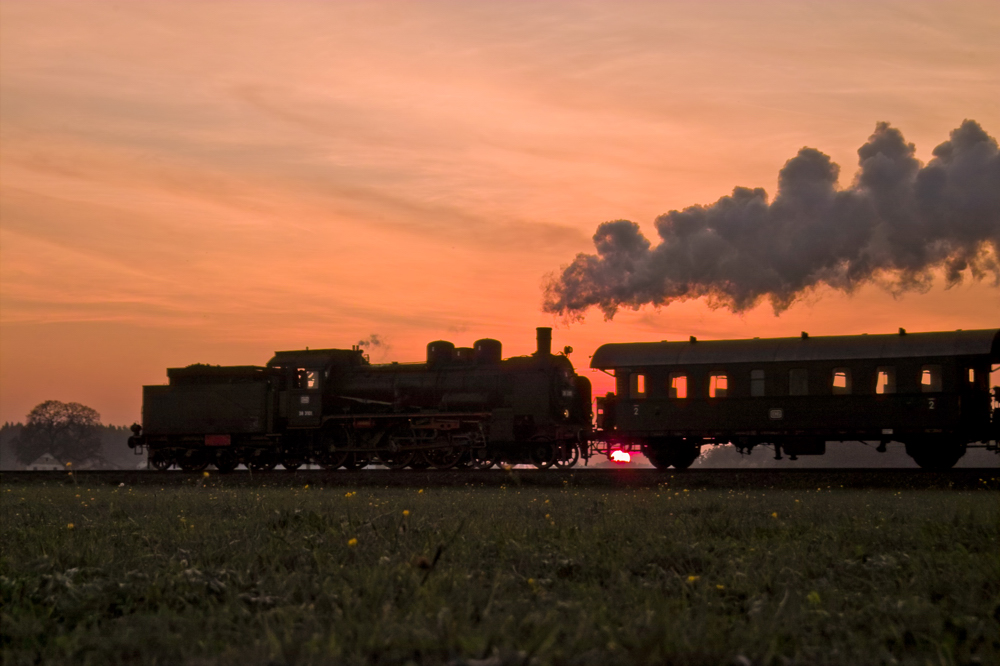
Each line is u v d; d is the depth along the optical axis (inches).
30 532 438.6
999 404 939.3
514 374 1117.1
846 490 729.0
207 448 1249.4
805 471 817.5
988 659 206.4
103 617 258.7
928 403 919.7
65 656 214.1
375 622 225.6
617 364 1058.1
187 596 270.4
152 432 1256.2
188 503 609.6
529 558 331.9
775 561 323.6
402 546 350.6
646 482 826.2
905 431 927.7
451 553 337.1
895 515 473.1
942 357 919.0
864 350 955.3
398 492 773.3
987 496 636.1
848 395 954.1
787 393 978.7
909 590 274.8
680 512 506.0
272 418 1199.6
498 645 208.7
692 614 248.5
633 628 225.0
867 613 249.1
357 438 1180.5
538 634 213.3
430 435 1141.1
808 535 390.6
